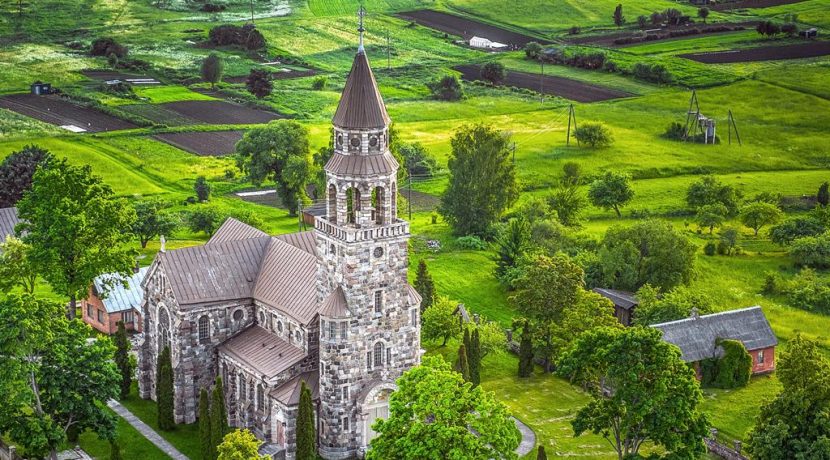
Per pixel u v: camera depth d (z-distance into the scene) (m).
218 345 138.88
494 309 185.75
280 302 135.25
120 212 162.00
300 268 136.50
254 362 132.75
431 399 107.69
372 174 122.94
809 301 189.00
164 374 134.50
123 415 139.75
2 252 170.75
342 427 127.44
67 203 153.50
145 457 128.75
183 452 130.38
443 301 162.62
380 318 126.88
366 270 124.44
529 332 155.12
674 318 159.25
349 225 126.94
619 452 118.00
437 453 104.94
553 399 147.12
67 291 156.88
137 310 167.50
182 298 135.62
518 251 197.25
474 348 144.88
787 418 119.19
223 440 114.81
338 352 125.06
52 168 158.25
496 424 108.12
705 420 115.94
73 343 122.75
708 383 153.00
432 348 163.62
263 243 144.12
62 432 118.62
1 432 117.44
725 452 130.38
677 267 184.25
